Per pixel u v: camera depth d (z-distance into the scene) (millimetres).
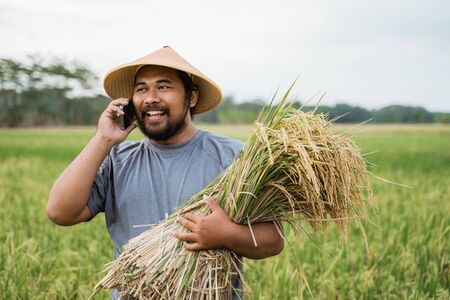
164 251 2766
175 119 2898
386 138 49219
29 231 6867
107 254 5816
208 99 3307
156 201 2951
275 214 2865
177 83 2914
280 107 2793
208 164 2986
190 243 2723
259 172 2732
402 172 16344
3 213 8102
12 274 4789
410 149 32531
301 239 5934
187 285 2711
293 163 2691
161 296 2721
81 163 2877
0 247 5539
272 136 2742
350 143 2881
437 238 5941
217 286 2771
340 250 5703
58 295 4562
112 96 3363
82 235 6656
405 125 86812
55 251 5977
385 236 6883
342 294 4855
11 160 21078
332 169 2697
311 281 5043
